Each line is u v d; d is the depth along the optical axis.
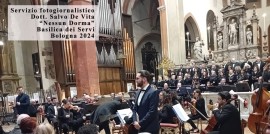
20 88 8.49
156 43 27.48
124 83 18.16
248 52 19.06
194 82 12.59
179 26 19.14
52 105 9.00
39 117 8.33
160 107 7.55
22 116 3.95
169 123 6.52
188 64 17.44
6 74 14.28
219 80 12.27
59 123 8.06
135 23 25.11
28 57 16.28
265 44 20.75
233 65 13.98
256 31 19.09
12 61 14.74
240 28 19.55
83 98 11.16
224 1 27.64
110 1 17.77
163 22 19.73
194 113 7.64
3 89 14.02
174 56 19.06
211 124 5.07
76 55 12.51
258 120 4.92
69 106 8.27
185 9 23.09
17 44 16.09
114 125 7.76
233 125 4.32
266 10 26.28
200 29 24.53
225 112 4.32
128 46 18.77
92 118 7.36
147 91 4.17
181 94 10.84
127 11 22.23
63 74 15.06
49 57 15.62
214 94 9.55
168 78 16.20
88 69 12.30
